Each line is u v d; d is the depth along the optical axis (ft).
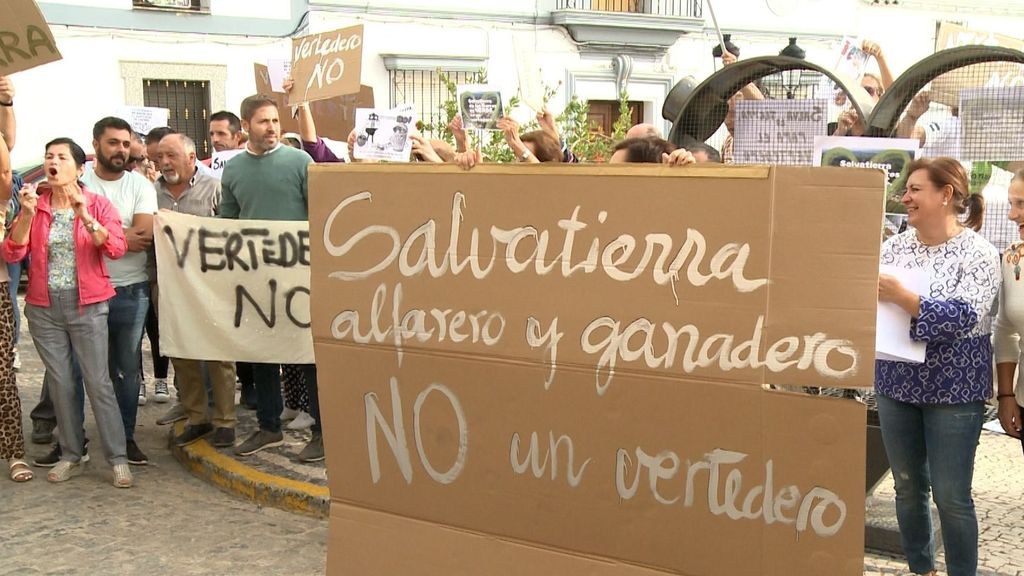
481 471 9.45
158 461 20.54
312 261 10.20
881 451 14.33
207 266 18.25
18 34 15.38
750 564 8.32
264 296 18.22
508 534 9.37
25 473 18.94
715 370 8.31
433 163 9.46
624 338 8.67
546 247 8.96
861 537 7.86
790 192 7.93
